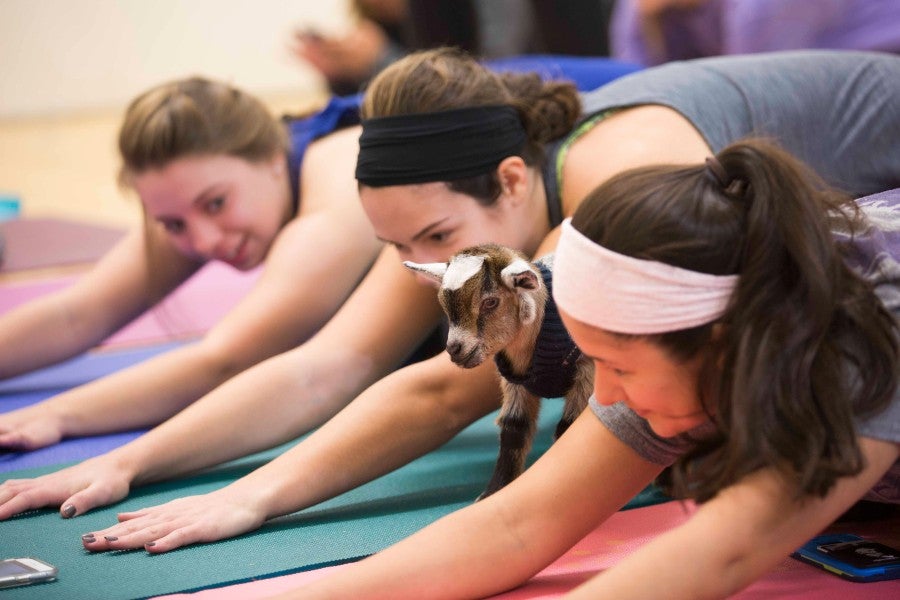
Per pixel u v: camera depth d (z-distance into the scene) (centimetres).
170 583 336
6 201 1286
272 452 498
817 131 486
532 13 1048
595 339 269
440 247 423
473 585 306
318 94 2075
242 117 573
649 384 271
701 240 259
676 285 259
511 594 315
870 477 266
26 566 348
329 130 607
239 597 323
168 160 553
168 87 575
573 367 355
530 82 459
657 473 315
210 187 561
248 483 392
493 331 341
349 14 1145
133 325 831
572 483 312
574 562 343
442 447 496
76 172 1630
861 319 260
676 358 265
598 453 310
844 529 366
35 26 1984
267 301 534
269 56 2069
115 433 531
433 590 302
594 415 314
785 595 307
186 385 529
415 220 417
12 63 1989
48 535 393
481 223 423
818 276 254
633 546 354
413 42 1063
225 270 1038
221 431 452
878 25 790
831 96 496
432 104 414
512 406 374
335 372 470
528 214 439
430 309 484
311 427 468
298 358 468
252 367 500
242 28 2055
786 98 483
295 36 1070
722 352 263
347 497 425
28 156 1748
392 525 385
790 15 805
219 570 346
